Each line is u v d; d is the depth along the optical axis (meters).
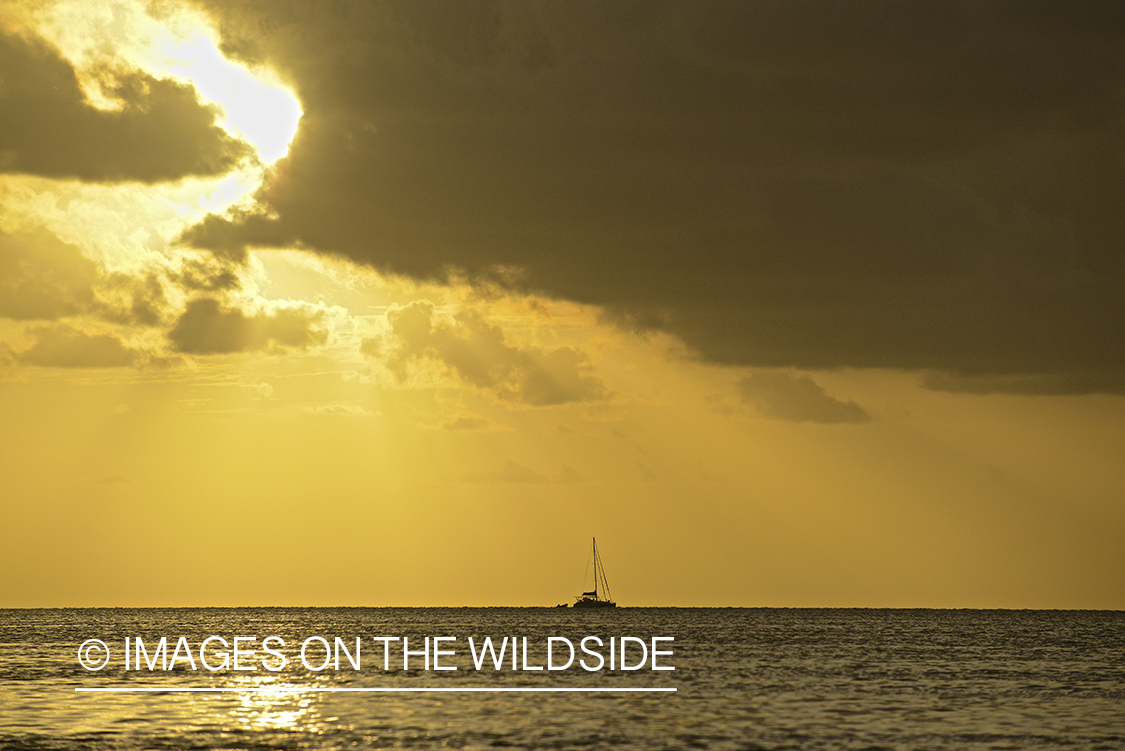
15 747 71.31
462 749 71.00
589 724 81.12
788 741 73.81
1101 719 83.88
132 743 73.00
